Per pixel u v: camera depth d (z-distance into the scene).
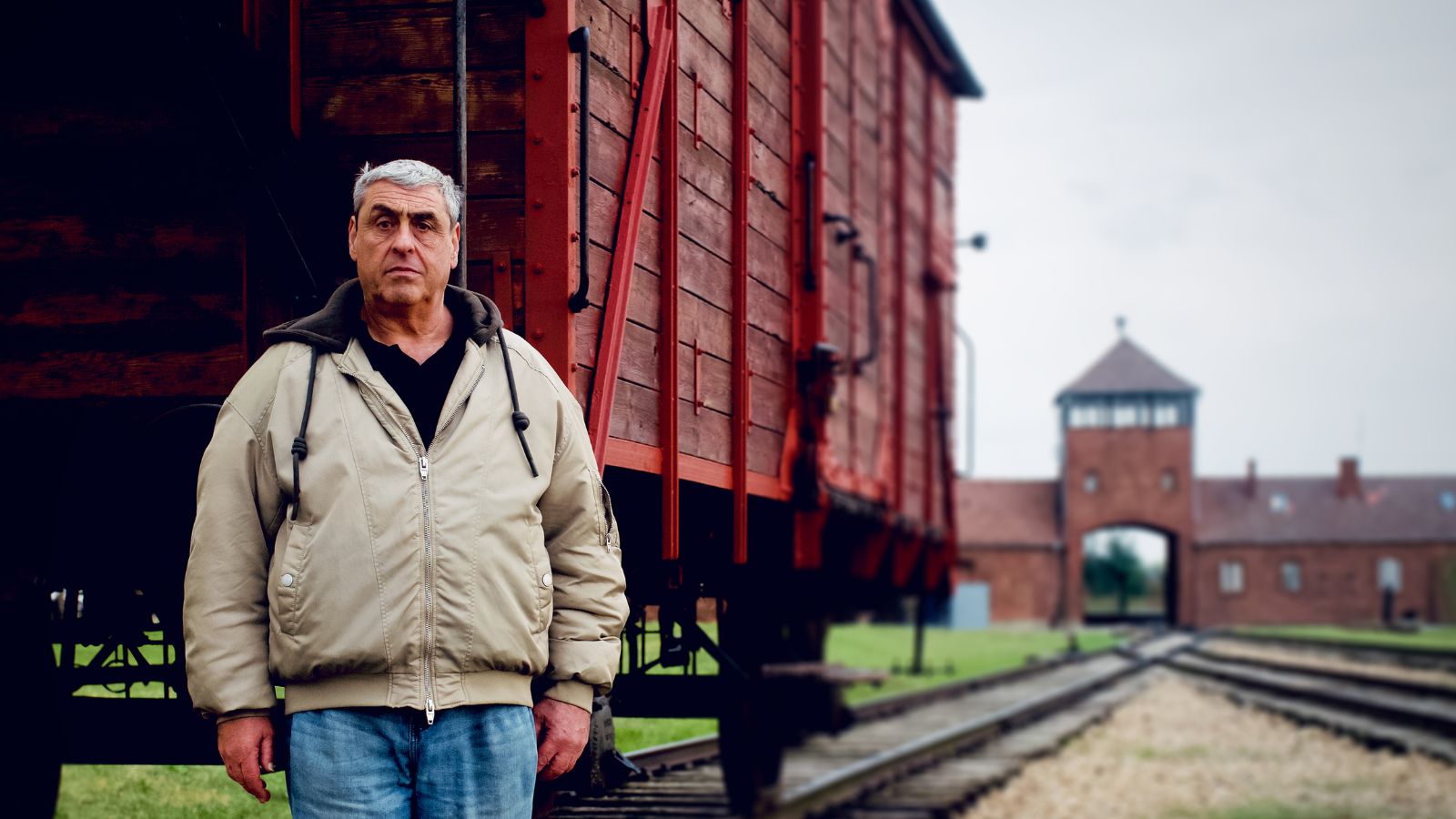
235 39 4.13
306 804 2.81
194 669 2.81
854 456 8.60
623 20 4.69
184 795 5.84
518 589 2.90
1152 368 82.25
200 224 4.28
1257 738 15.27
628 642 6.09
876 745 12.34
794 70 7.02
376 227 2.96
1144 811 9.84
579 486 3.11
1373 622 81.75
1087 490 81.06
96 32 4.18
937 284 11.80
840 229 8.04
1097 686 23.84
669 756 7.37
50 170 4.35
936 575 11.95
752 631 7.37
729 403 5.80
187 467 4.32
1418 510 83.69
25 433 4.42
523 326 4.05
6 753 4.38
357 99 4.20
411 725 2.84
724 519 6.19
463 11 3.99
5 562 4.52
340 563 2.78
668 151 5.05
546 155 4.07
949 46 11.88
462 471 2.87
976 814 9.27
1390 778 11.70
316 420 2.85
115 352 4.31
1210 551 82.94
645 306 4.86
